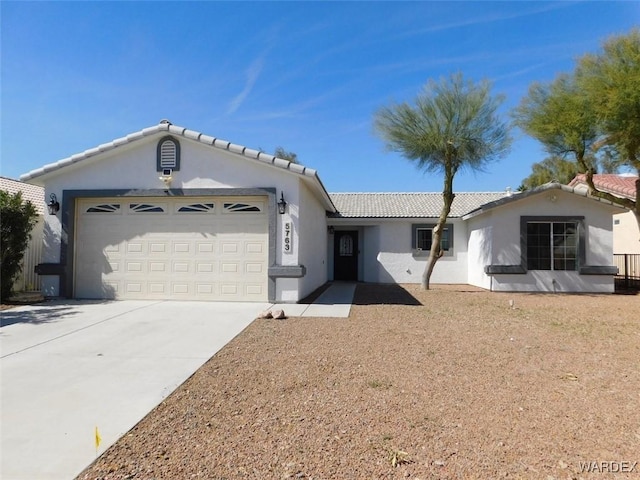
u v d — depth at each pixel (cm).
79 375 540
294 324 853
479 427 390
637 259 2005
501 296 1406
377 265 1930
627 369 568
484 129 1452
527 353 647
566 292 1535
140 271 1153
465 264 1897
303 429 386
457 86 1455
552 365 585
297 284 1097
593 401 454
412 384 505
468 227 1880
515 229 1559
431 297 1355
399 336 755
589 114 1363
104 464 328
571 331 816
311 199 1342
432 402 450
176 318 898
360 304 1139
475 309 1093
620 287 1722
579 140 1420
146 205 1159
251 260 1127
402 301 1233
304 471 316
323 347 675
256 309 1007
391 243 1931
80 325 827
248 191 1105
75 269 1167
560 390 487
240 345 687
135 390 488
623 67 1279
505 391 483
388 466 323
